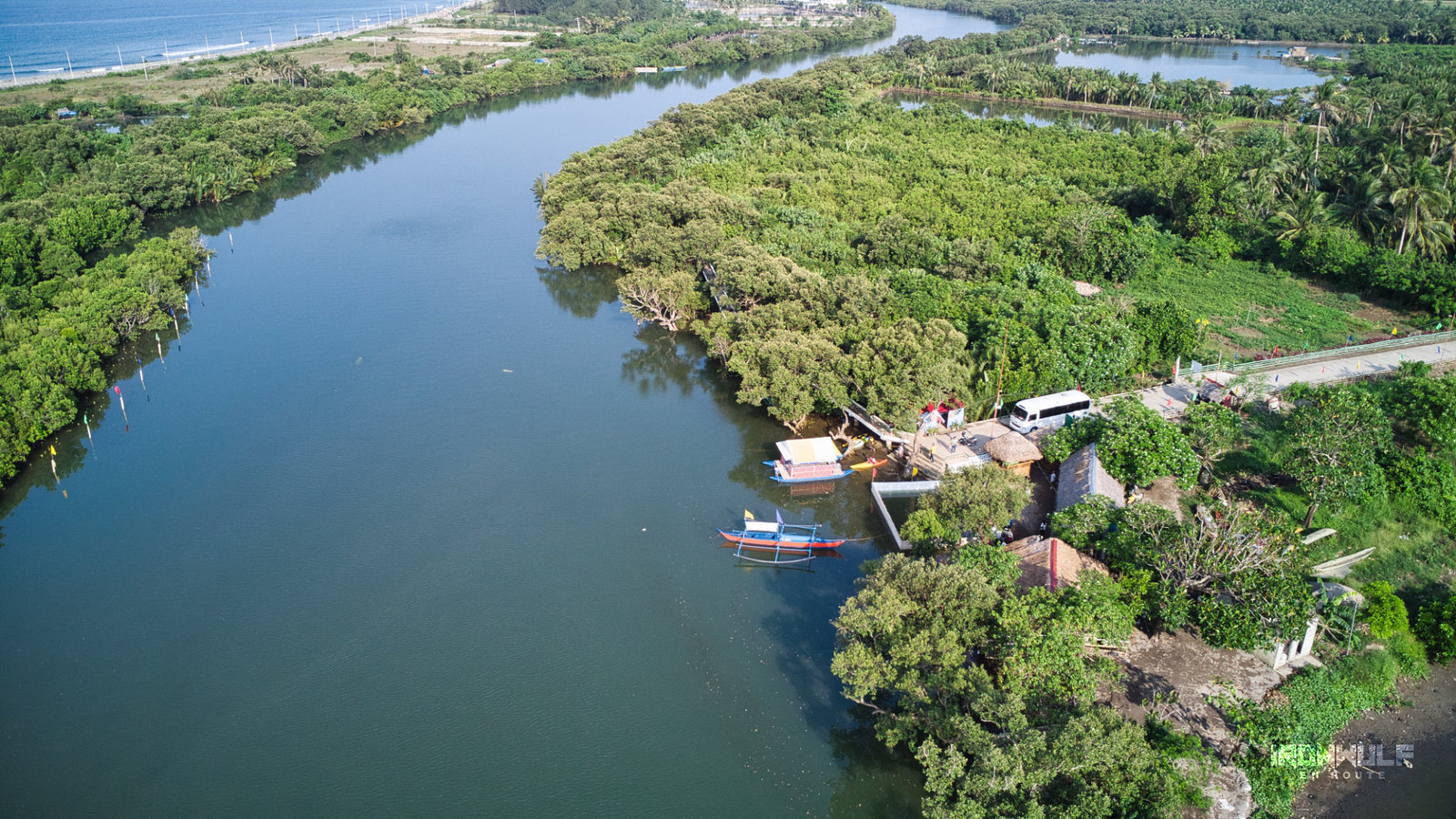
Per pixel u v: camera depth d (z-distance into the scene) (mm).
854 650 61062
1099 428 91312
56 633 77000
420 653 74938
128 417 111625
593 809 61594
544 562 85812
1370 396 92375
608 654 74812
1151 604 69188
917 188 177250
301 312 143625
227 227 185375
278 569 85062
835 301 115750
